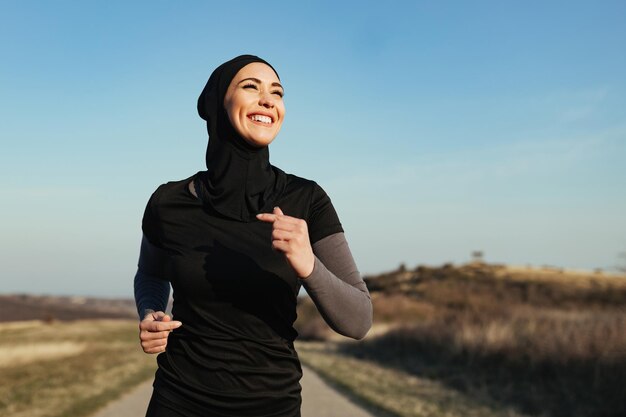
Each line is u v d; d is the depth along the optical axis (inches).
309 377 565.3
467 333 717.9
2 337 1517.0
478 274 2365.9
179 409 85.0
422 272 2559.1
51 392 425.1
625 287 1752.0
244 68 88.3
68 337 1498.5
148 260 97.7
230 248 85.5
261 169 88.3
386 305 1688.0
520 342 609.3
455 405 433.1
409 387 528.1
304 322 1496.1
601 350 480.7
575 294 1750.7
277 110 87.9
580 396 438.6
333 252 89.8
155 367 636.1
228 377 83.7
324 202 91.9
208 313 84.9
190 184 91.6
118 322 2861.7
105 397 405.1
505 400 455.5
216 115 89.5
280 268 84.7
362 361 787.4
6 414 340.8
